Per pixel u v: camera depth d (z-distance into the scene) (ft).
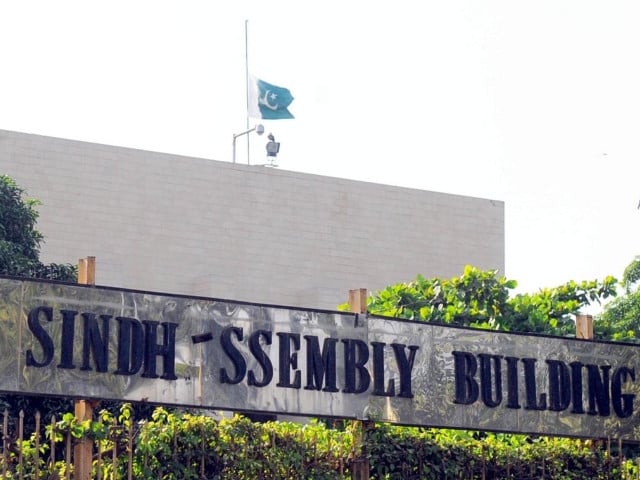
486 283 100.78
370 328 70.64
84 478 62.34
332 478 68.44
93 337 64.03
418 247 178.09
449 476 71.51
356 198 174.70
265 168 169.07
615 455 78.79
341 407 69.21
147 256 159.43
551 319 99.96
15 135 153.17
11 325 62.59
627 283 136.98
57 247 153.79
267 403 67.46
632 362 77.97
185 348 65.98
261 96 183.83
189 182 163.63
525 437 81.82
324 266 171.01
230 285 160.86
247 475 66.18
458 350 73.00
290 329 68.59
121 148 159.53
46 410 95.61
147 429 64.39
